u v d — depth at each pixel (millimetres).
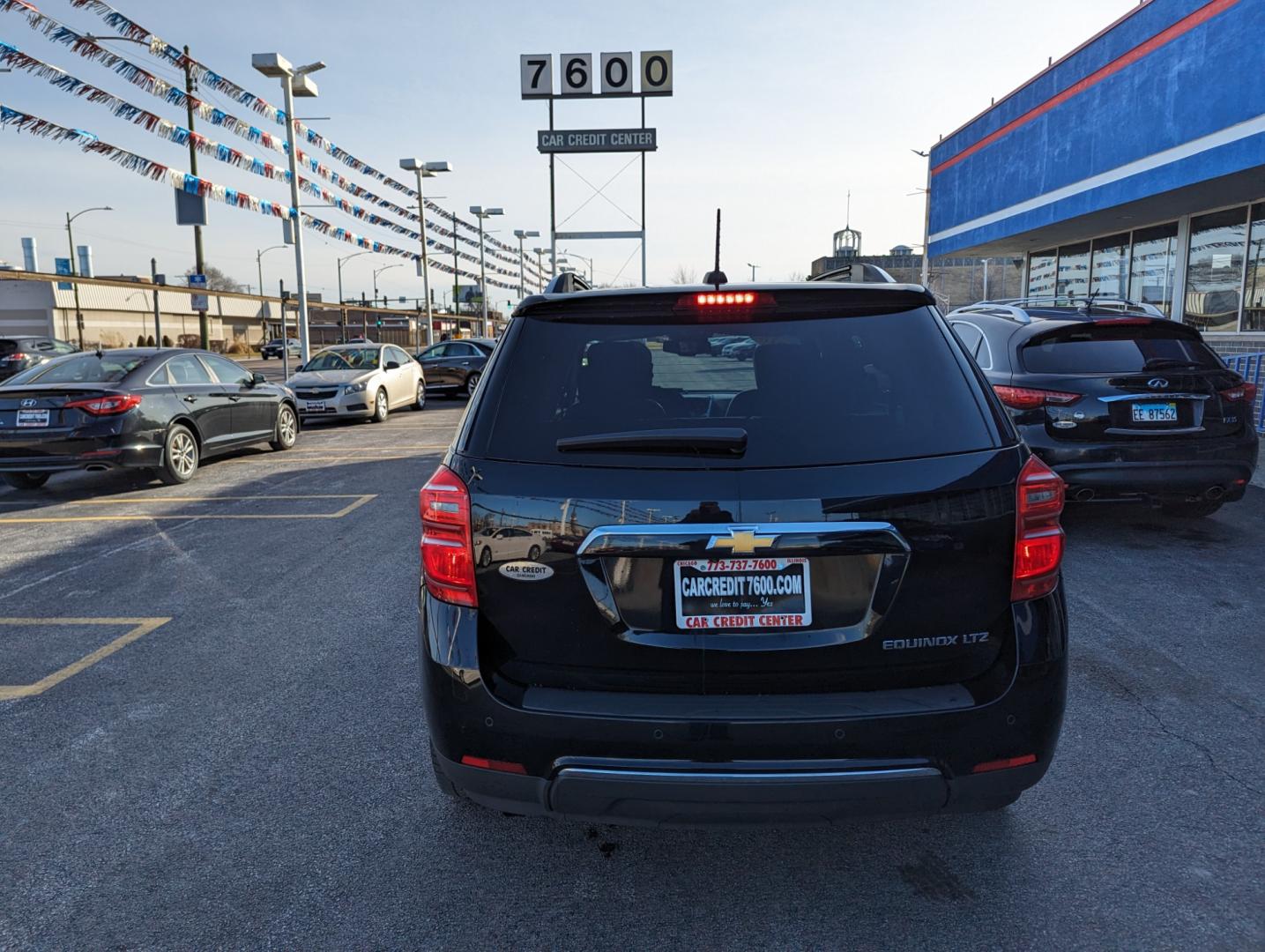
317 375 16000
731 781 2023
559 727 2092
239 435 10664
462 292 98250
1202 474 5703
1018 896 2416
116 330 68312
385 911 2404
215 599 5293
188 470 9516
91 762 3287
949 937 2254
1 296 60844
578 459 2148
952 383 2268
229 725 3584
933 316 2441
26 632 4766
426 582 2283
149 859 2662
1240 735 3320
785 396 2250
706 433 2109
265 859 2658
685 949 2229
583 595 2111
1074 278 19062
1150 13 12695
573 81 29531
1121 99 13492
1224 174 11141
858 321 2414
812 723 2029
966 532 2090
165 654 4402
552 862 2619
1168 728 3383
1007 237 18156
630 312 2459
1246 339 13086
